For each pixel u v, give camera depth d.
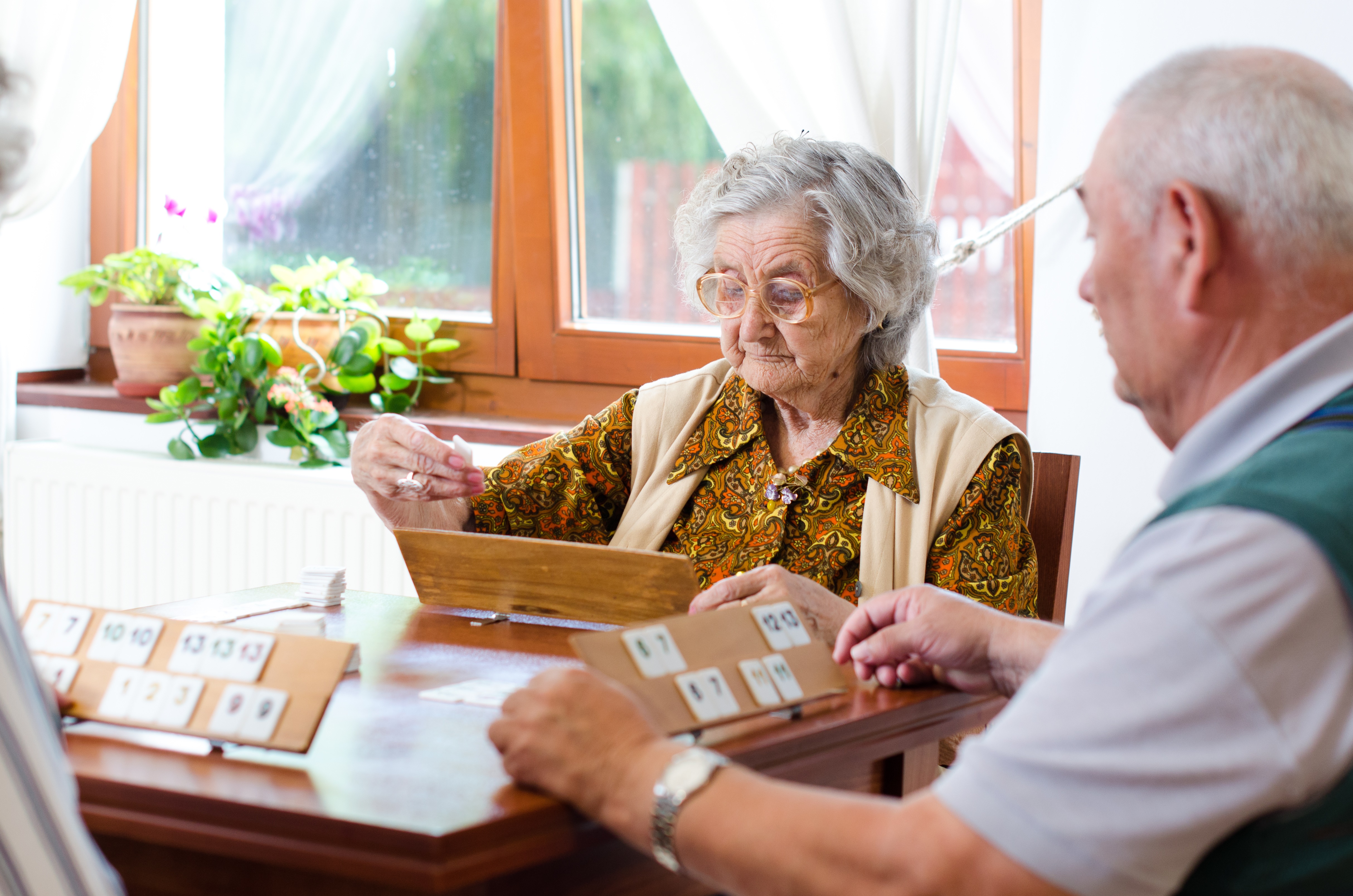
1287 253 0.72
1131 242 0.77
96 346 3.26
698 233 1.58
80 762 0.84
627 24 2.58
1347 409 0.72
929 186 2.07
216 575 2.73
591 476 1.72
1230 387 0.76
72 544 2.90
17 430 3.13
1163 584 0.67
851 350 1.55
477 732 0.94
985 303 2.36
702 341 2.58
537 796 0.80
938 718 1.09
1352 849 0.67
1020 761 0.68
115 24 2.77
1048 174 2.12
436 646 1.23
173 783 0.80
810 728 0.97
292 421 2.72
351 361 2.72
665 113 2.58
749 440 1.60
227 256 3.08
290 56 2.95
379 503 1.59
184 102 3.08
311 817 0.75
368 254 2.93
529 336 2.75
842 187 1.48
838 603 1.30
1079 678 0.68
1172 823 0.65
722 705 0.93
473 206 2.79
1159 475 2.06
